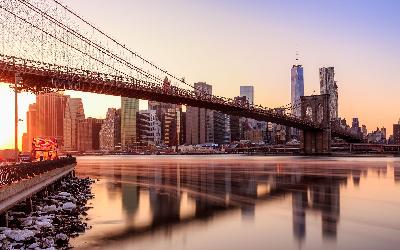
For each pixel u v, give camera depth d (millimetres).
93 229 27344
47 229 25547
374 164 113562
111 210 35250
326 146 183000
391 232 26891
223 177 72188
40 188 34094
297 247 23594
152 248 23188
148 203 39688
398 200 41250
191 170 95500
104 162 162125
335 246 23766
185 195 46031
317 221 30547
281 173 80750
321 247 23578
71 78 66938
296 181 62875
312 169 92875
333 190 50156
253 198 43188
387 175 73375
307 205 38188
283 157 184875
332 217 32094
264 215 33000
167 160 176750
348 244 24125
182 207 37094
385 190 49969
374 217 32000
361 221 30469
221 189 52156
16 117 44312
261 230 27609
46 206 33938
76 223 28594
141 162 156875
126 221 30281
